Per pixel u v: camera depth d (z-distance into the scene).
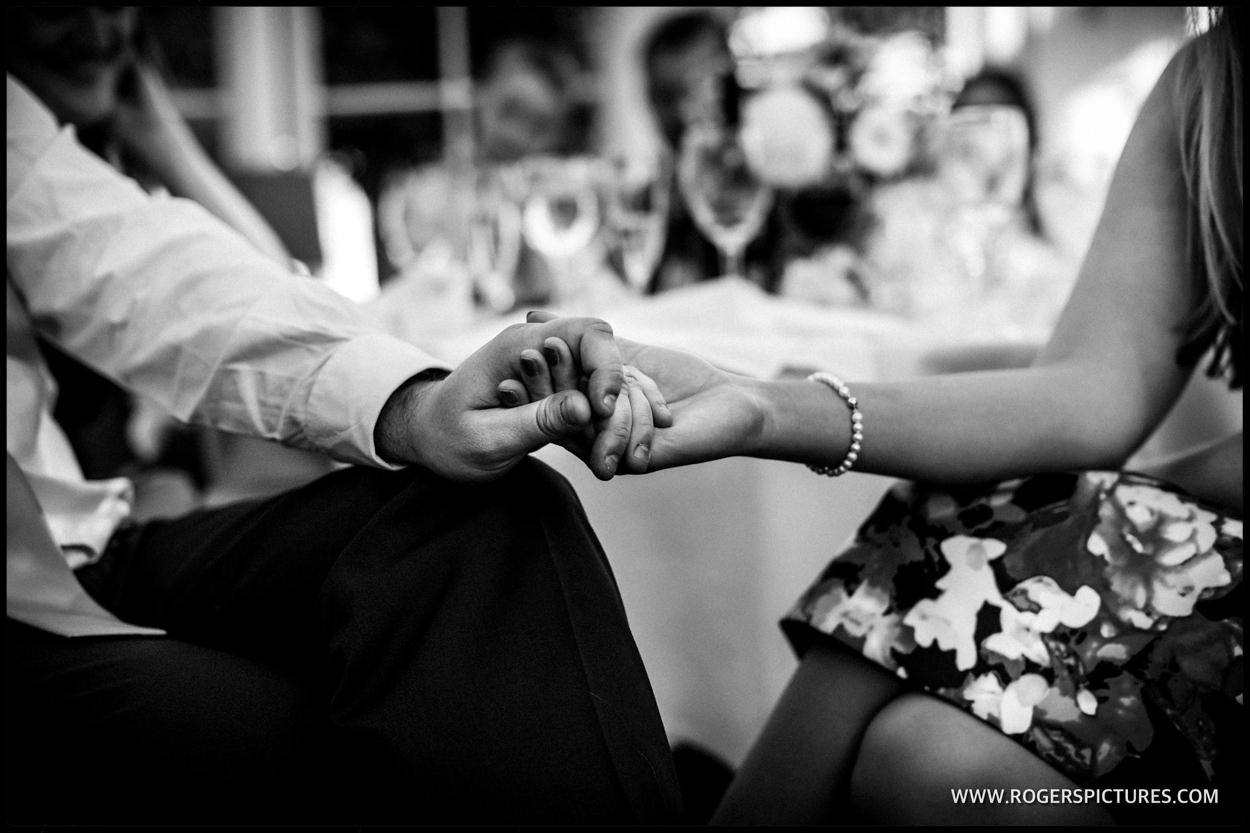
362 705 0.74
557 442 0.75
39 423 1.13
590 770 0.73
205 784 0.80
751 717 1.44
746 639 1.44
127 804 0.81
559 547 0.77
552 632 0.75
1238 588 0.88
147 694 0.82
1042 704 0.87
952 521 0.98
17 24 1.71
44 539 0.93
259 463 2.49
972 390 0.98
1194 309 1.04
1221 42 0.99
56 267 1.00
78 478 1.22
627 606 1.50
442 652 0.73
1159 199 1.06
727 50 3.37
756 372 1.26
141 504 2.04
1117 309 1.05
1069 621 0.90
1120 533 0.93
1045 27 3.69
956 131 1.88
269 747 0.80
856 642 0.97
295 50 6.22
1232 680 0.86
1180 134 1.04
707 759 1.48
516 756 0.73
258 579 0.88
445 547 0.75
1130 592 0.90
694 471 1.46
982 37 3.67
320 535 0.85
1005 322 1.64
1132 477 0.97
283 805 0.80
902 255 1.92
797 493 1.44
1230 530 0.92
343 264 3.92
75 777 0.82
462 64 5.98
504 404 0.74
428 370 0.83
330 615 0.77
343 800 0.79
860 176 2.19
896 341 1.39
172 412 0.95
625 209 2.00
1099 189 2.19
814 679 1.01
